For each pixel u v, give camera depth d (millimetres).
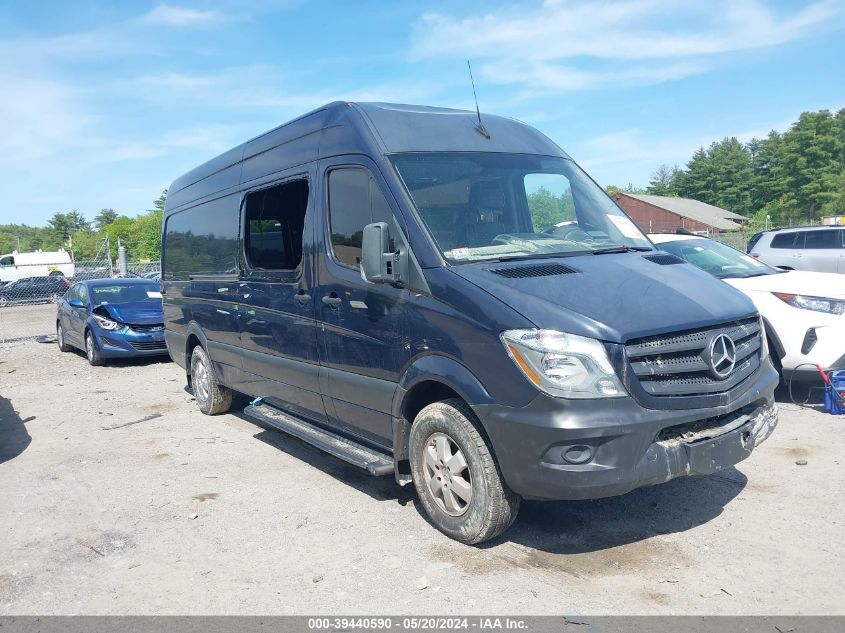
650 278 4520
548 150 5879
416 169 5000
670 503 4992
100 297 13695
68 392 10656
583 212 5512
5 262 49344
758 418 4426
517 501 4305
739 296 4664
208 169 8055
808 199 74812
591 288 4262
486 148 5465
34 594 4199
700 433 4105
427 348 4488
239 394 9039
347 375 5293
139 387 10820
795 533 4430
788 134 78375
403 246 4707
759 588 3812
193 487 5957
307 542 4727
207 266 7918
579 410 3818
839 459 5660
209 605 3971
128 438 7691
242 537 4875
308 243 5676
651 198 69938
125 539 4941
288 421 6316
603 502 5074
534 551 4383
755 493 5074
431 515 4680
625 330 3914
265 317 6441
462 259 4594
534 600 3799
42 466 6754
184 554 4652
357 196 5176
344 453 5285
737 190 89938
